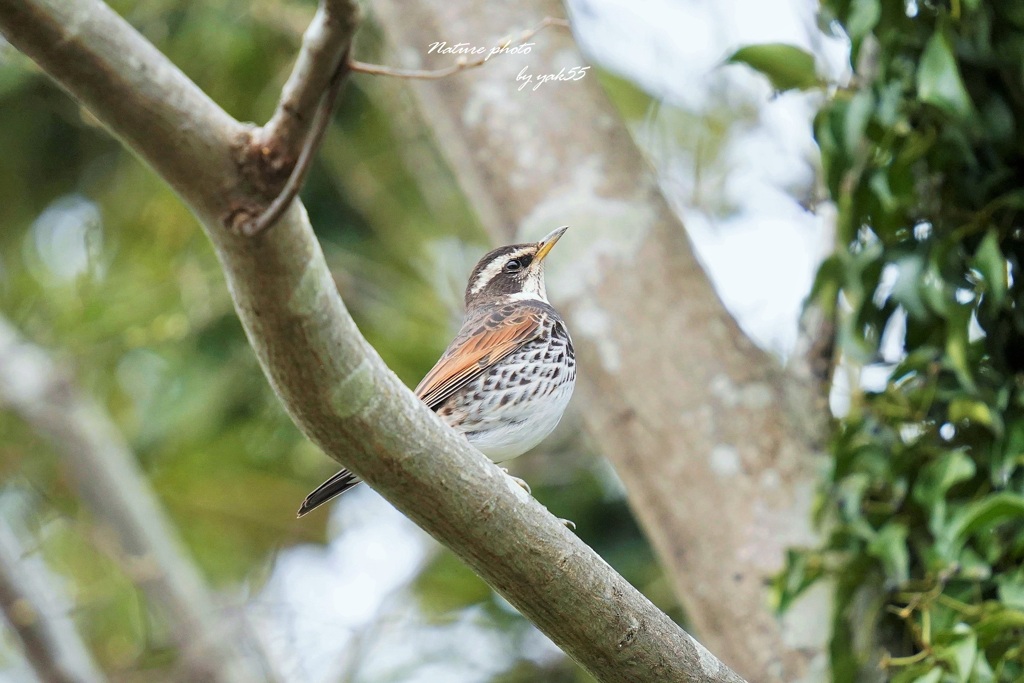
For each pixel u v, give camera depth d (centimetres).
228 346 1694
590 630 755
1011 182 923
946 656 847
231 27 1608
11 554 1390
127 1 1648
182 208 1680
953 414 918
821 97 1076
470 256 1708
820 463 1066
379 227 1725
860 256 964
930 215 944
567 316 1173
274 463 1722
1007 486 901
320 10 523
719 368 1116
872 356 974
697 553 1074
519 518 722
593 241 1184
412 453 682
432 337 1675
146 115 538
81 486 1528
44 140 1734
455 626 1647
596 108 1252
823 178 1062
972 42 914
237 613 1492
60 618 1392
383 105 1658
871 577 968
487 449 1186
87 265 1633
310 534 1723
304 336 608
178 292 1617
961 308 908
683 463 1095
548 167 1226
